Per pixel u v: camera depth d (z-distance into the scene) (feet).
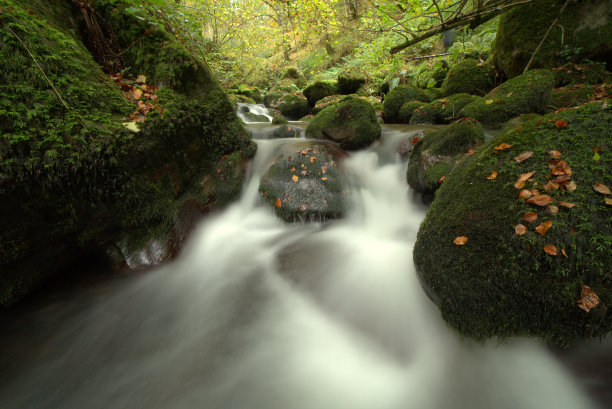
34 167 6.95
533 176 6.16
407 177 13.10
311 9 26.66
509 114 15.57
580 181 5.63
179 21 13.71
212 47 37.76
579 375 5.31
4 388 6.41
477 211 6.32
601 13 15.72
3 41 7.13
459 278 6.05
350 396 6.17
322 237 11.39
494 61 22.21
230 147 13.39
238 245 11.20
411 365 6.68
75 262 9.19
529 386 5.63
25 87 7.20
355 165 14.92
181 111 10.98
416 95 25.04
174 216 10.66
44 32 8.30
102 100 8.95
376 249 10.71
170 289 9.37
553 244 5.14
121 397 6.32
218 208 12.15
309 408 5.98
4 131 6.58
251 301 8.77
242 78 56.80
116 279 9.45
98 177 8.37
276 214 12.09
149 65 11.49
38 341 7.49
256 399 6.18
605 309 4.68
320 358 7.05
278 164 13.39
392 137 16.60
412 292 8.30
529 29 18.11
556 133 6.80
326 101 38.65
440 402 5.90
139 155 9.41
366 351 7.15
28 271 7.84
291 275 9.61
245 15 35.29
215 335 7.73
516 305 5.35
